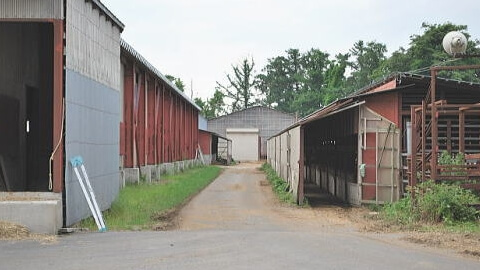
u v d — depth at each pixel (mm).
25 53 15148
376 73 50688
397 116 18203
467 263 7641
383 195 18125
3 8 10594
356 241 9461
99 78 13211
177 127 37531
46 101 16047
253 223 13680
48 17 10625
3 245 8812
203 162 51656
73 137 11164
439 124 18172
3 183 13109
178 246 8750
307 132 32781
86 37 12109
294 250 8430
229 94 99250
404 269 7176
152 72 25719
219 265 7293
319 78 81688
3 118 13570
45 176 15578
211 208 17047
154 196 18125
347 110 19906
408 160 16609
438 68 13258
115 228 11531
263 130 67438
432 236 10039
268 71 97688
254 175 36469
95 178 12836
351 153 19500
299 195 18469
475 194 13922
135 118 23344
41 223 9961
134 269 7047
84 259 7703
